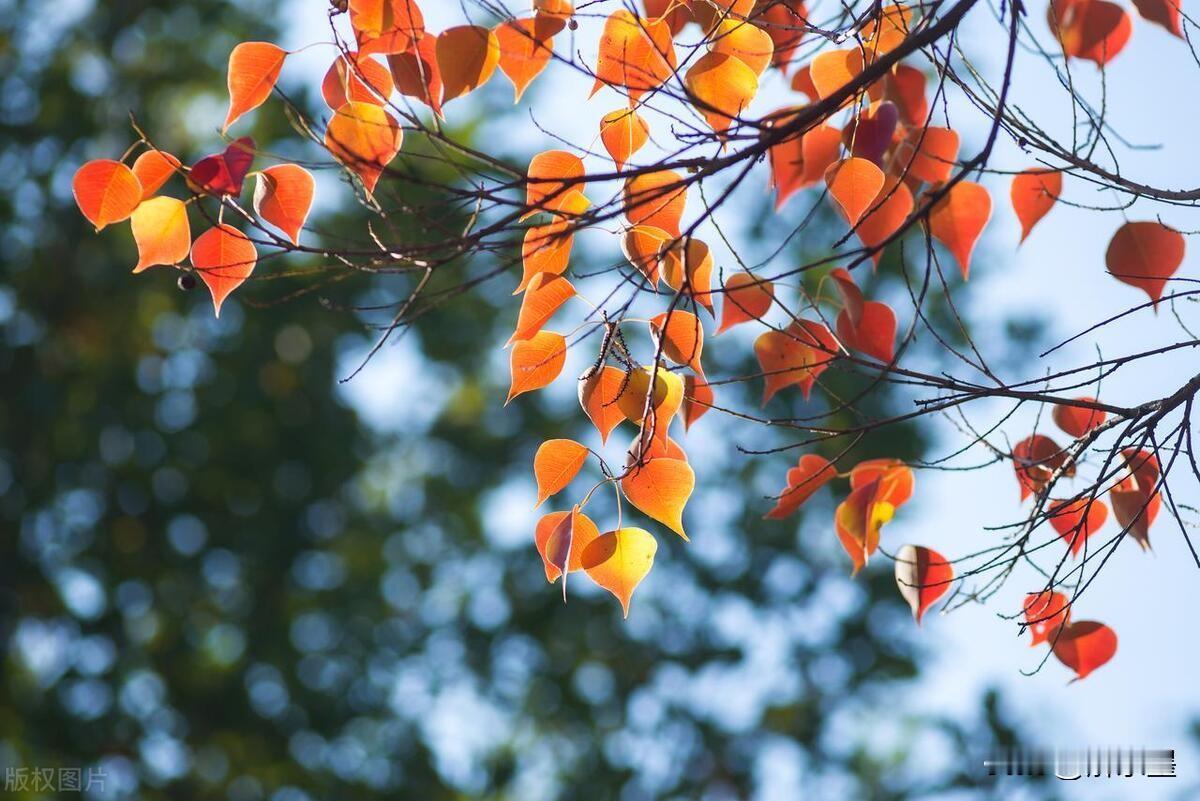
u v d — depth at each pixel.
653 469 2.51
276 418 11.85
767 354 2.90
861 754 12.27
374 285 11.98
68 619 11.04
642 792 12.28
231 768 10.94
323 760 11.33
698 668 12.69
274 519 11.91
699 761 12.44
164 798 10.53
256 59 2.34
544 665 12.89
